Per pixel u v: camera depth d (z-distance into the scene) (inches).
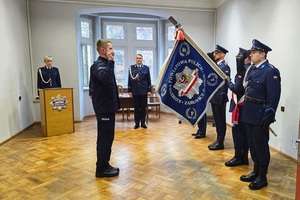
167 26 271.6
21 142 162.2
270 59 147.9
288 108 131.2
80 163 124.8
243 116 101.1
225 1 214.4
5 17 165.2
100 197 91.7
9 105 168.4
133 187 99.4
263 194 93.0
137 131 190.1
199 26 239.8
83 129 198.4
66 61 219.0
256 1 161.8
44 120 173.9
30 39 209.5
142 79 196.2
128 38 273.6
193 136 175.6
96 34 260.2
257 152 98.3
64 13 214.2
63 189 97.9
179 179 106.6
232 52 201.0
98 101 104.3
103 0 218.2
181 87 111.3
